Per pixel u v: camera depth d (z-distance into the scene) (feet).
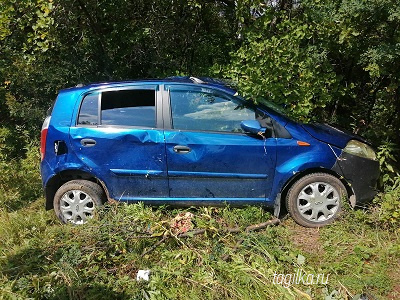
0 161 20.35
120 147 14.16
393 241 12.97
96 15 21.58
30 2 18.48
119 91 14.48
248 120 13.87
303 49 14.65
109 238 12.66
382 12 13.53
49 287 10.84
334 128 15.11
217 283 10.91
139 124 14.20
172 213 14.64
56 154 14.46
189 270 11.57
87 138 14.23
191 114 14.19
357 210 13.96
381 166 14.80
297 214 14.06
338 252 12.41
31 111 22.45
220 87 14.30
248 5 16.56
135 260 12.09
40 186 18.58
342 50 15.74
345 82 18.16
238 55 14.97
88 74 21.97
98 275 11.41
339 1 14.44
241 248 12.59
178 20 22.93
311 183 13.98
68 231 13.52
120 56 22.41
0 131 22.18
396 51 13.39
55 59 22.33
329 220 14.07
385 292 10.91
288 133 13.93
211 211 14.48
